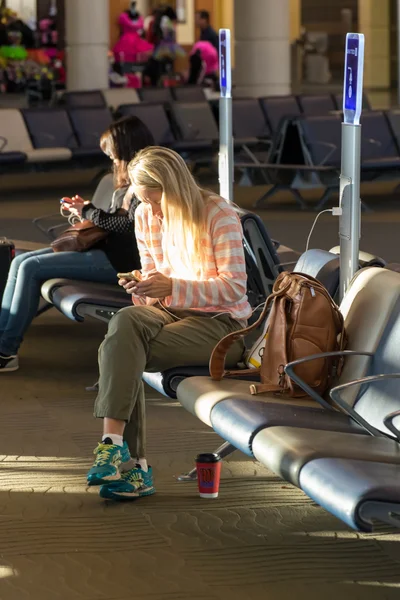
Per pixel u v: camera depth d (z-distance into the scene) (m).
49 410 8.27
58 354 9.97
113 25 42.19
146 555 5.61
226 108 9.37
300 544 5.75
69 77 27.73
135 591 5.20
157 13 35.78
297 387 6.16
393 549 5.70
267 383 6.21
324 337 6.17
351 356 6.21
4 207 19.06
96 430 7.77
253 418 5.61
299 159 18.77
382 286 6.27
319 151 18.22
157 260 6.92
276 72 27.16
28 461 7.09
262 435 5.37
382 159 18.58
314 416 5.81
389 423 5.10
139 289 6.44
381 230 16.36
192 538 5.82
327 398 6.24
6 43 39.44
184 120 21.75
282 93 27.33
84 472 6.88
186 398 6.27
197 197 6.57
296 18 49.06
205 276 6.64
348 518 4.49
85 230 9.08
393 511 4.54
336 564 5.51
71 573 5.40
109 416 6.11
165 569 5.45
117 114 21.39
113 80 34.72
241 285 6.55
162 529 5.95
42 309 10.05
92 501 6.37
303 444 5.12
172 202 6.52
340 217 7.10
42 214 18.03
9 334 9.29
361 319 6.27
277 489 6.56
